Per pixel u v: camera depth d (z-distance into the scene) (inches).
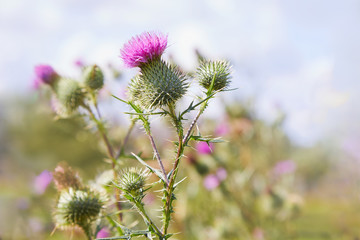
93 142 18.3
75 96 16.8
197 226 24.1
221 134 24.7
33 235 26.4
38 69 18.7
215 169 23.2
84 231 14.4
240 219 23.3
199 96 13.7
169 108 13.8
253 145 29.8
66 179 14.9
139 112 12.9
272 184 28.8
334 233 30.9
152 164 18.5
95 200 14.3
